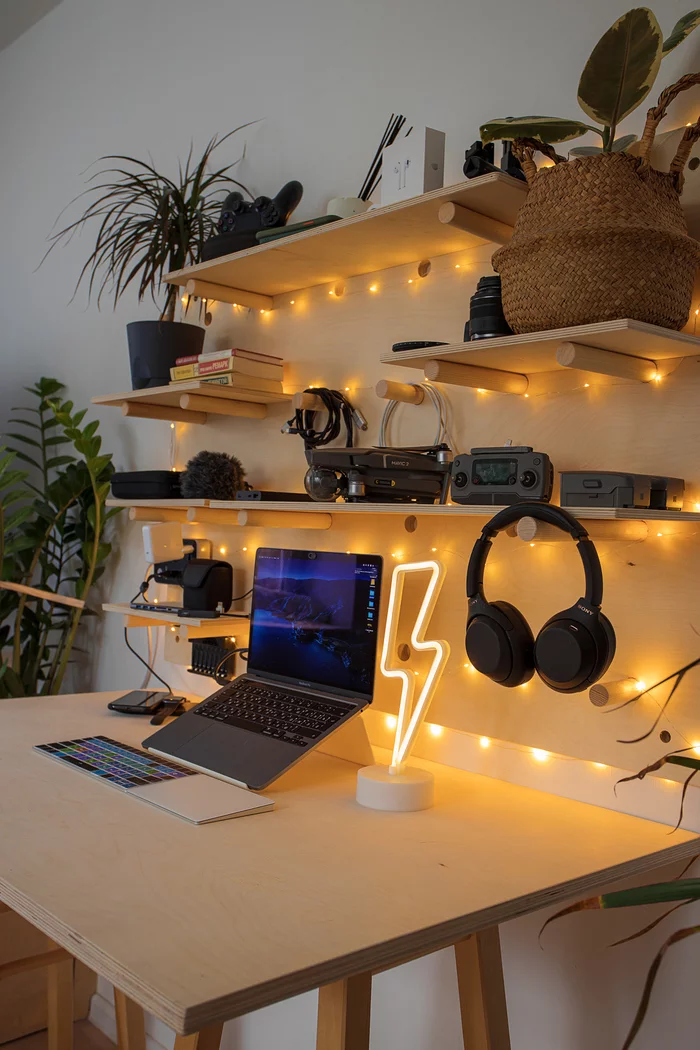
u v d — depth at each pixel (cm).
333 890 119
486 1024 147
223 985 93
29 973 256
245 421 240
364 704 177
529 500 146
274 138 243
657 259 131
